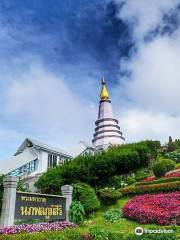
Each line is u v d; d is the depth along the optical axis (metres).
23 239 15.04
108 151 43.69
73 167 36.56
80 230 18.91
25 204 19.59
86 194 28.72
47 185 35.78
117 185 41.06
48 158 55.12
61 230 18.12
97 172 37.88
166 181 35.66
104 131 90.94
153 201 27.59
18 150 57.00
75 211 23.06
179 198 28.11
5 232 16.77
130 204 27.88
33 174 51.44
